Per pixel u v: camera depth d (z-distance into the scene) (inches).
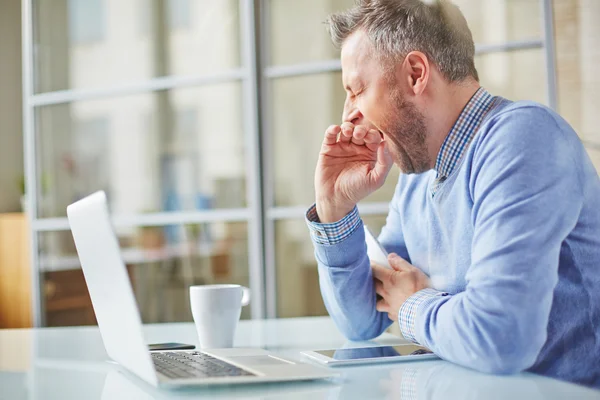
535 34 89.9
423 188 47.3
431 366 33.3
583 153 38.6
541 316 33.4
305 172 113.6
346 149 44.1
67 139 129.9
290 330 50.2
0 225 144.0
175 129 122.8
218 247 119.7
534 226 34.9
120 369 34.4
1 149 167.3
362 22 45.5
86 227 32.8
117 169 126.8
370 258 46.9
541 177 36.1
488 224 35.6
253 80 115.6
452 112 43.3
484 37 93.7
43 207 131.5
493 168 37.3
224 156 119.1
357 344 42.6
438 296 37.7
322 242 43.6
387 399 25.6
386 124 44.9
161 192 124.3
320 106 111.7
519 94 91.7
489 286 33.4
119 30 125.8
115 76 126.4
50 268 131.3
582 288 36.0
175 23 121.8
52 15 129.9
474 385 28.4
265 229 116.6
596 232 37.0
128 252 126.2
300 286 114.5
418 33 43.4
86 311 128.7
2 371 35.0
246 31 115.6
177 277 123.0
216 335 40.9
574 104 86.4
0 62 167.5
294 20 112.7
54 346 44.1
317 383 29.1
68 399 27.4
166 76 123.3
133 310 28.2
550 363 33.9
